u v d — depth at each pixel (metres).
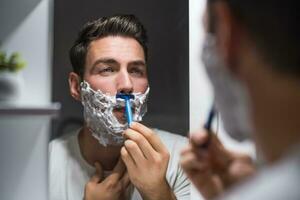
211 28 0.48
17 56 0.73
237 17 0.43
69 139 0.91
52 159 0.89
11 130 0.79
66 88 0.92
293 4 0.41
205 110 0.88
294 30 0.41
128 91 0.93
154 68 0.96
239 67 0.44
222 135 0.77
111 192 0.92
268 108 0.43
